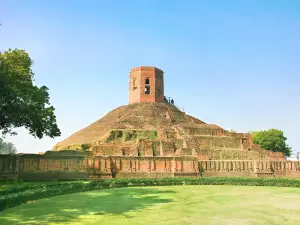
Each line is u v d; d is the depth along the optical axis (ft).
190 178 144.66
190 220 59.11
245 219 60.70
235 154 190.90
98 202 81.97
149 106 222.28
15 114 118.62
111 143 174.60
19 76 126.21
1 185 110.01
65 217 61.26
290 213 67.87
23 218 60.13
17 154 142.31
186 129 200.95
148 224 55.36
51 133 141.59
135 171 157.07
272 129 288.30
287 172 178.60
